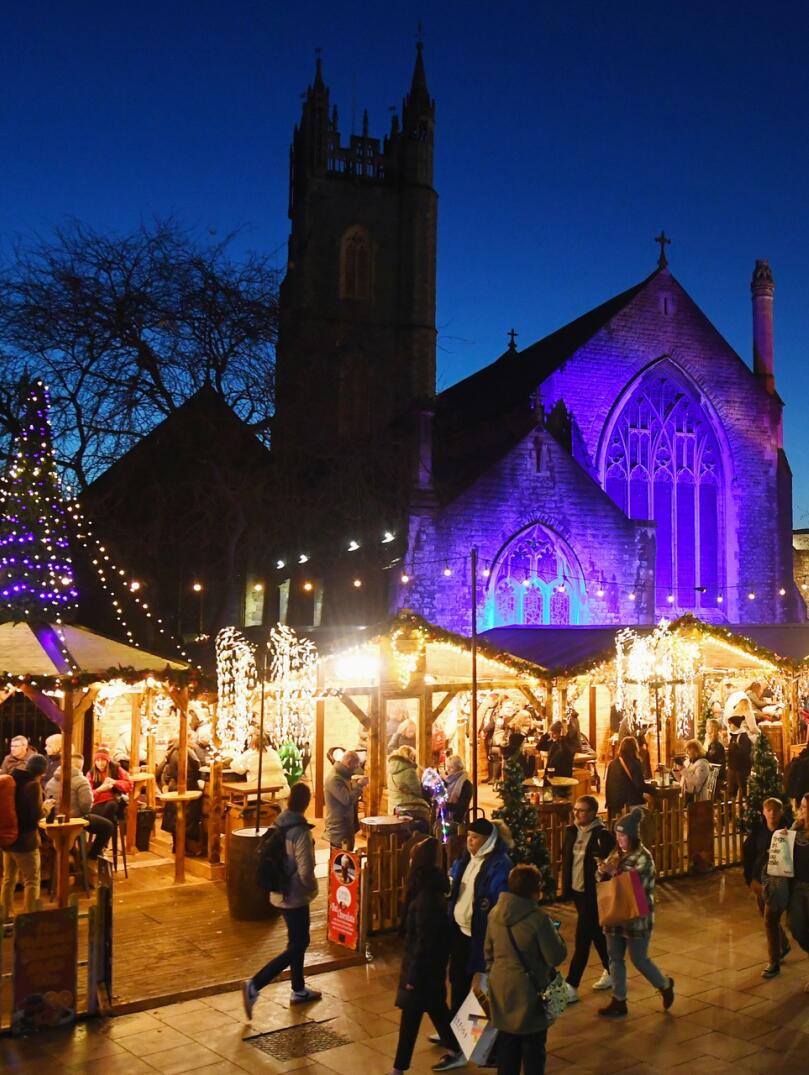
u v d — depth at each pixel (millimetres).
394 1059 10133
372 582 42312
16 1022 10797
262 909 14859
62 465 30641
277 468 35469
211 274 33438
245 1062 10148
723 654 25016
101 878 15164
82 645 17891
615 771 17625
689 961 13328
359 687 20953
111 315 32156
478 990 9492
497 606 42438
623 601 44250
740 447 52156
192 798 17391
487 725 28172
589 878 12000
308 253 59281
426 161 60969
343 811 15336
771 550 52125
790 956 13523
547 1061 10234
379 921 14516
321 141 60125
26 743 17516
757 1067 10078
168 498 35125
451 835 15703
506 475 42812
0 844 13547
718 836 18641
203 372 33594
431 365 59969
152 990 11914
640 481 50906
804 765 18938
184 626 39719
